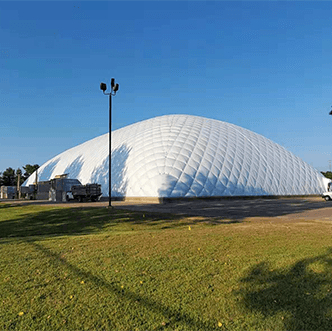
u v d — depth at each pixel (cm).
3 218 1891
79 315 443
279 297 484
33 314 449
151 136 3816
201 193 3127
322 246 776
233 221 1405
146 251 777
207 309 452
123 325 413
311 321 410
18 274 619
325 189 4244
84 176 4141
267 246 796
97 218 1591
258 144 4191
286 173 3950
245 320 419
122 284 552
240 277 573
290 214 1734
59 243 909
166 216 1608
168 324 413
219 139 3853
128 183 3372
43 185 4741
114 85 2161
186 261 678
